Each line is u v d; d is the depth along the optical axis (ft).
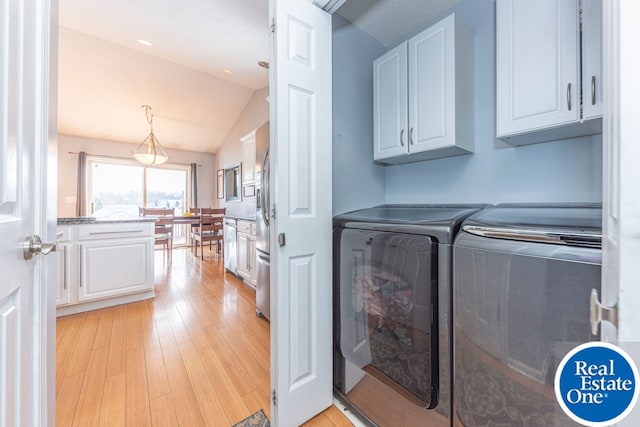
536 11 3.48
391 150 5.30
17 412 2.10
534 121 3.48
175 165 21.21
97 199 18.40
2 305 1.91
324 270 4.49
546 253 2.32
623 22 1.17
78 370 5.32
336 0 4.21
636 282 1.12
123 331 6.98
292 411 4.01
